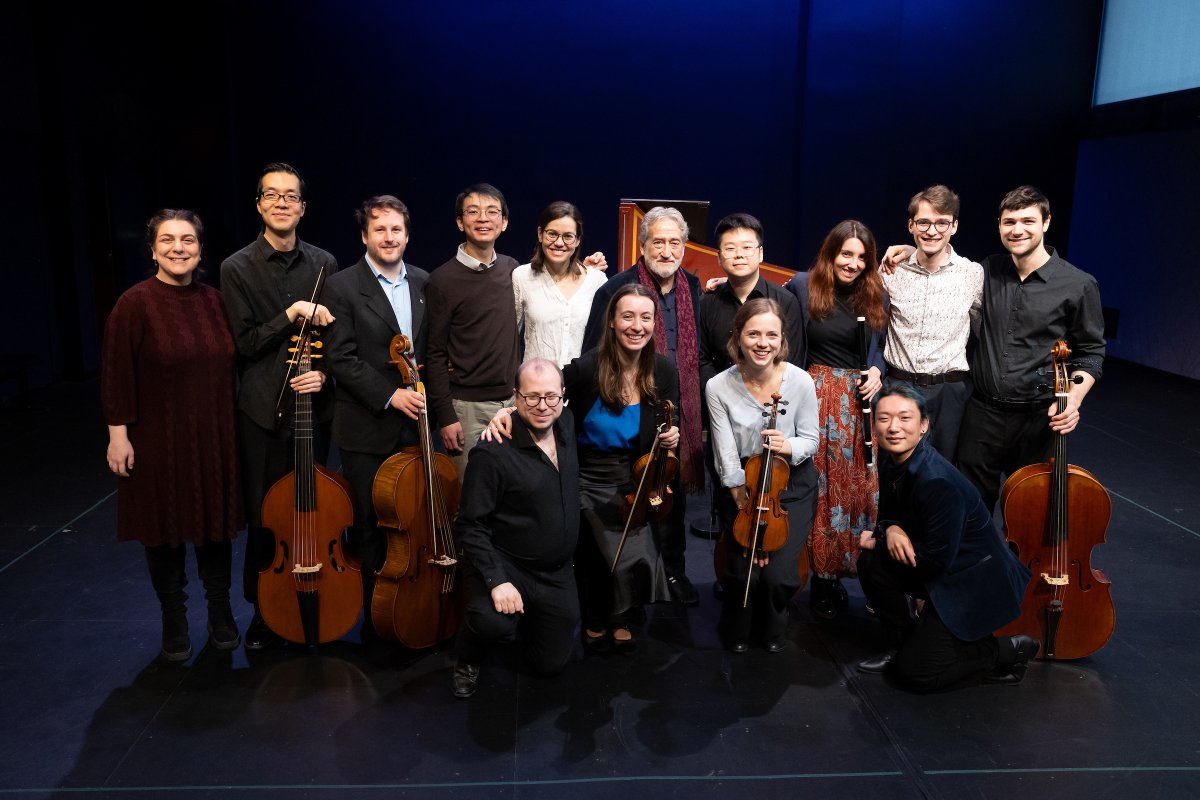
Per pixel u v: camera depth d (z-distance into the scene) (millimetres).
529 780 2166
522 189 8289
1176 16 6961
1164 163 7426
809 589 3344
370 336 2729
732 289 3037
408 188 8203
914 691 2578
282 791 2117
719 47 8141
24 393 6051
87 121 6934
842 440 2936
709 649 2838
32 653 2762
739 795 2115
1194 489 4473
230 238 8023
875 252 2902
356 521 2834
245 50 7836
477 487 2408
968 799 2104
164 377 2541
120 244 7520
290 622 2635
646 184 8344
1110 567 3479
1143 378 7430
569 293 3121
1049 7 8086
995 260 3023
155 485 2580
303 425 2553
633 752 2281
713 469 2828
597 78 8141
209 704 2482
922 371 3014
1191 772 2205
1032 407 2945
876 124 8250
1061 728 2395
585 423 2643
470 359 2971
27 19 6402
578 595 2729
